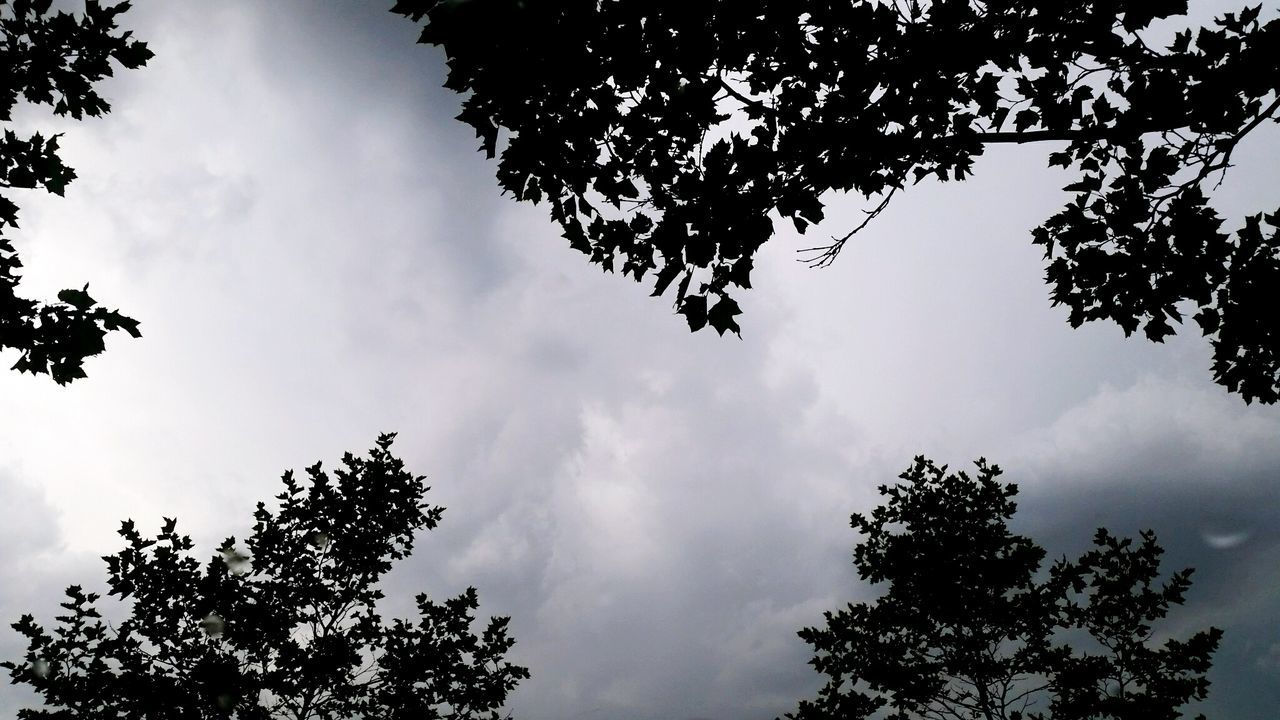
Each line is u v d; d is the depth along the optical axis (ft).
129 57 12.48
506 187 10.84
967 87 11.04
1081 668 30.89
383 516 34.35
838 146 10.98
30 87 12.05
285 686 29.07
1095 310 14.23
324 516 33.37
